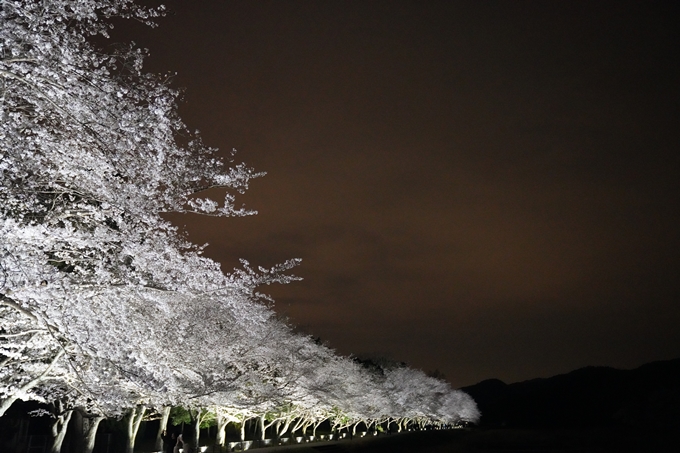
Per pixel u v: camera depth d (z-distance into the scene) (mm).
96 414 18000
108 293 10344
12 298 8211
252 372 23297
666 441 56750
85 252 10695
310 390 35750
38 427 25031
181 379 16297
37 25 8297
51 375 11742
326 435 52125
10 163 8281
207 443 36750
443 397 88812
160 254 11711
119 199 9562
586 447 53188
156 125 9172
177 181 10570
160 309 12500
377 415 56938
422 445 51375
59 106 8102
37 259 8945
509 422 98875
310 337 38688
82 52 9031
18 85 8648
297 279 14289
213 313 17391
